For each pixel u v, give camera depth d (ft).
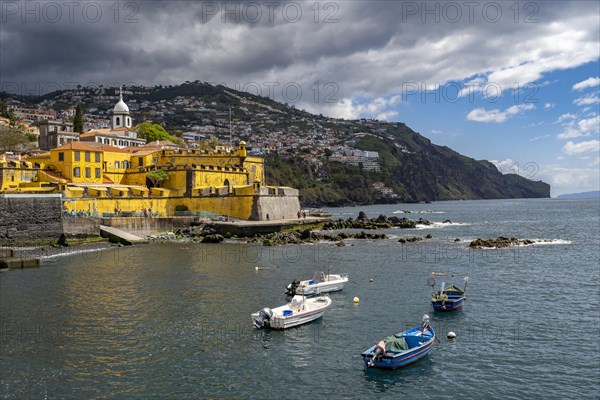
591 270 215.72
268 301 159.33
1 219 250.98
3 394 95.30
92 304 154.92
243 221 351.25
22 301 158.71
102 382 100.58
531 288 180.65
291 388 98.89
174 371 105.81
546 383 101.45
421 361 112.57
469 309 152.76
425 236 352.28
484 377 104.22
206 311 148.05
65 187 303.07
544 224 492.95
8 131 489.26
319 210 532.32
